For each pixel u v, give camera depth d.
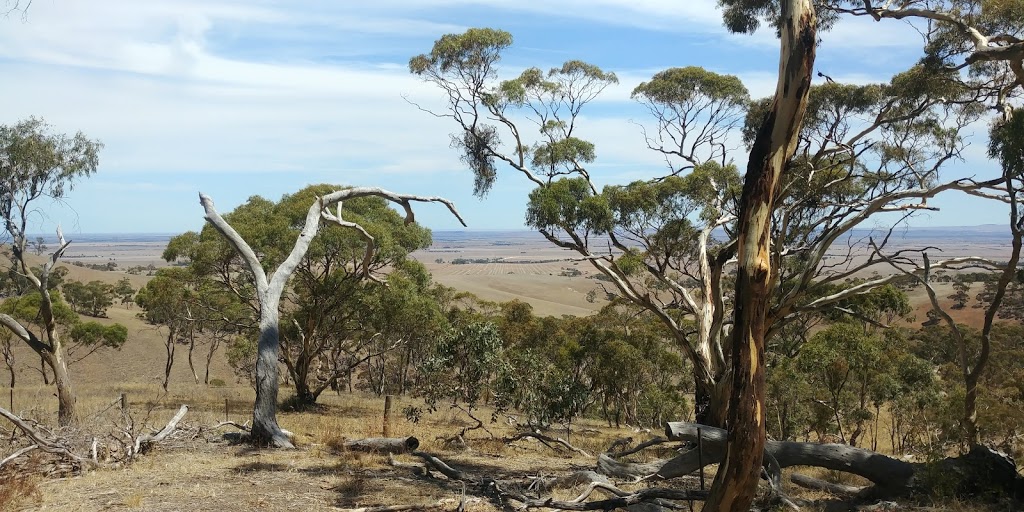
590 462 15.09
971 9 14.26
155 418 17.31
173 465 12.25
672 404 27.38
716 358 17.03
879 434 25.22
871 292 24.73
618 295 31.42
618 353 28.78
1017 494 9.83
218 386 38.97
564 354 30.12
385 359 41.34
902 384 20.11
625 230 17.67
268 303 16.03
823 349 20.17
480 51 19.69
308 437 16.66
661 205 17.59
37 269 23.42
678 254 18.83
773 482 10.19
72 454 11.83
